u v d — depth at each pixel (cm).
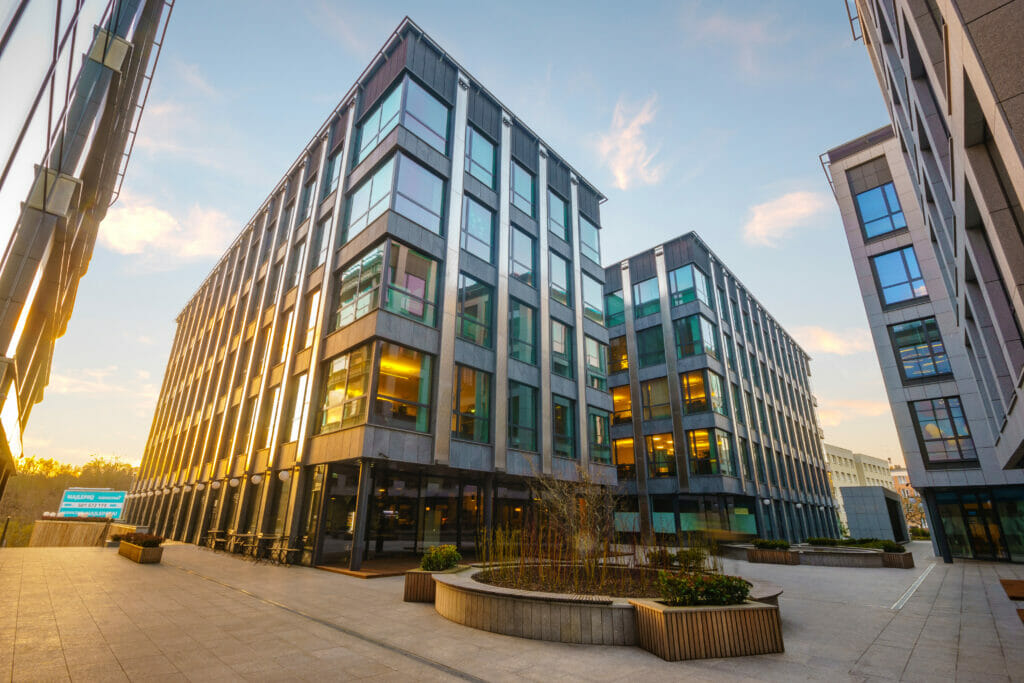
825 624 895
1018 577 1622
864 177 2873
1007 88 561
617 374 3650
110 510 3453
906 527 4041
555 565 1058
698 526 2970
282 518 1867
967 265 1183
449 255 1950
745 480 3216
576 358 2523
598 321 2830
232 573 1451
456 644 709
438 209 2000
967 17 600
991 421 1658
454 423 1816
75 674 546
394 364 1670
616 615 735
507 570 1044
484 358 2006
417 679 562
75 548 2136
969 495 2350
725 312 3750
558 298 2570
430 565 1084
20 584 1121
